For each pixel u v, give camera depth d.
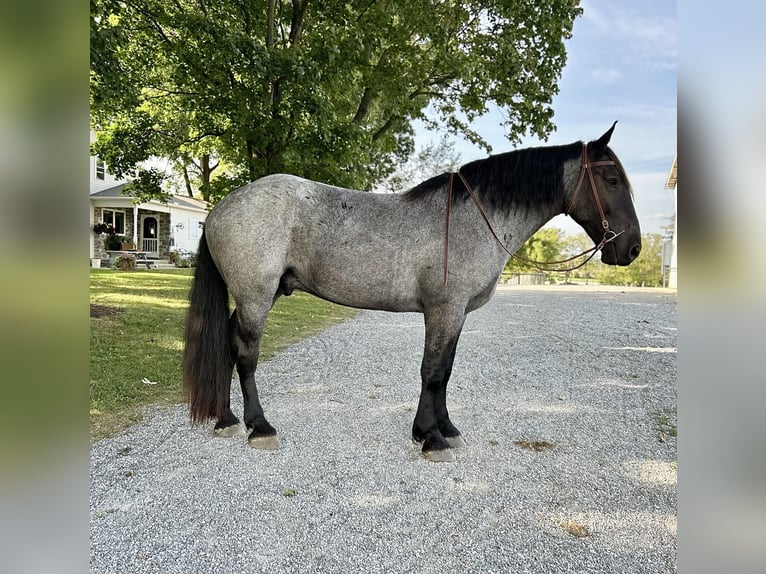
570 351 6.27
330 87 7.79
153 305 8.27
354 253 2.84
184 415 3.53
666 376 4.97
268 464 2.76
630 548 2.02
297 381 4.61
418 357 5.85
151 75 8.73
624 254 2.93
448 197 2.88
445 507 2.32
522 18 9.19
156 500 2.33
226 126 8.20
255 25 8.22
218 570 1.83
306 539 2.04
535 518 2.24
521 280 26.45
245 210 2.84
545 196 2.93
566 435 3.30
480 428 3.42
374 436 3.22
